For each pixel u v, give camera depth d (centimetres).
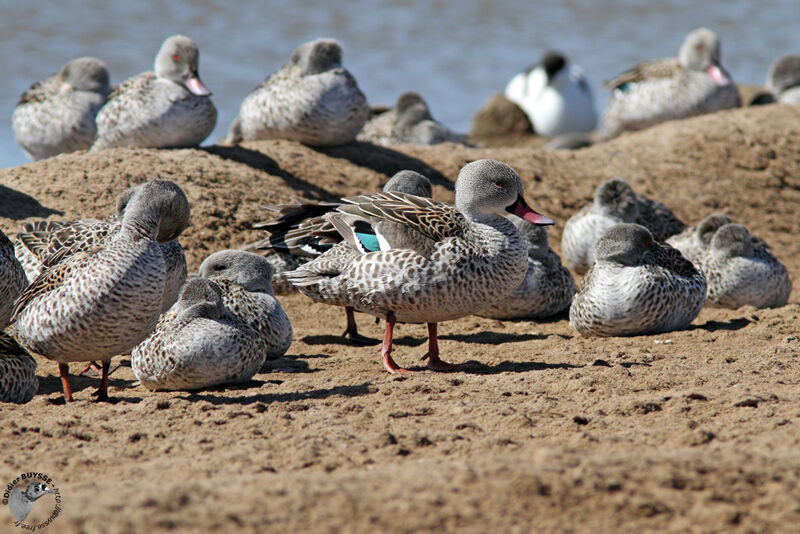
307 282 1140
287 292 1463
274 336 1186
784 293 1466
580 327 1317
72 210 1556
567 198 2000
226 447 809
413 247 1084
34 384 1022
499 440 798
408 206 1120
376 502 635
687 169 2158
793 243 1944
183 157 1778
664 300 1252
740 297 1431
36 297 955
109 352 959
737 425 832
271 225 1385
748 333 1242
